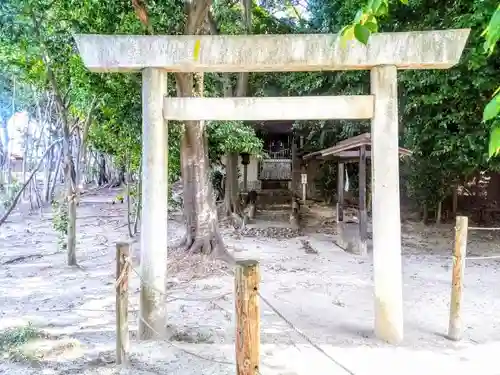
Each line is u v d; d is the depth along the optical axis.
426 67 4.37
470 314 5.42
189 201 8.45
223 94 13.60
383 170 4.32
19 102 17.05
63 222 8.62
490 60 8.30
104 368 3.70
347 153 10.41
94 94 8.09
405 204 15.79
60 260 8.77
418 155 11.62
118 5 6.08
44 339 4.39
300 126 15.41
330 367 3.80
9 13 6.41
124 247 3.77
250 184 22.78
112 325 4.97
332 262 8.68
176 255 8.09
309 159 18.09
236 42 4.23
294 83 12.84
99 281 7.16
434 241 11.24
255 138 11.25
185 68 4.38
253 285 2.39
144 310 4.44
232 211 14.16
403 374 3.68
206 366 3.79
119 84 7.64
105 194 25.84
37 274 7.62
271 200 19.64
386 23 9.56
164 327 4.51
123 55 4.28
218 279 7.25
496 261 8.79
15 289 6.65
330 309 5.67
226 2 11.56
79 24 6.49
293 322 5.11
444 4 9.10
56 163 20.30
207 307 5.70
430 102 9.41
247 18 12.70
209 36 4.23
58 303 5.90
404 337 4.57
